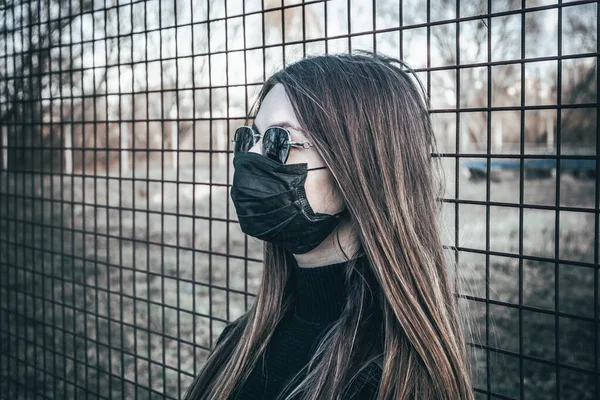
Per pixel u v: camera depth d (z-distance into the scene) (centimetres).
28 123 334
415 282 117
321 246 133
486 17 143
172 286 632
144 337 474
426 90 157
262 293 155
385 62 132
